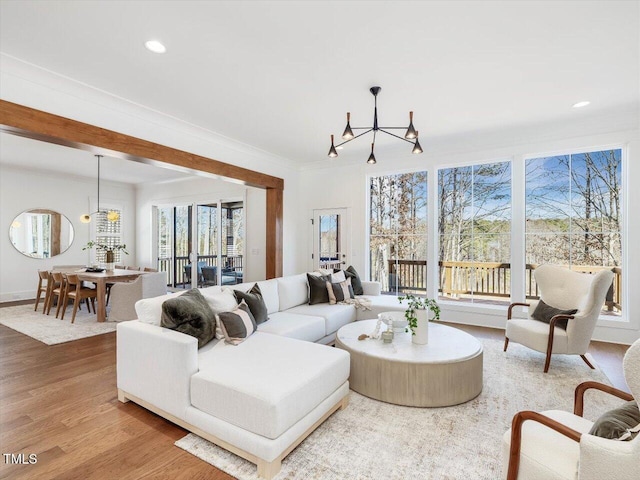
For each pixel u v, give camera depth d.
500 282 4.88
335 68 2.82
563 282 3.57
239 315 2.79
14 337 4.16
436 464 1.84
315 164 6.24
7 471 1.75
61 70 2.84
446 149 5.04
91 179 7.77
